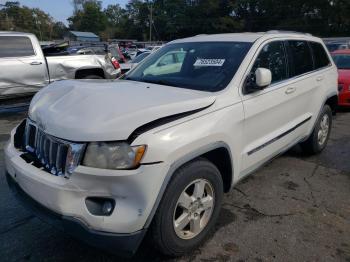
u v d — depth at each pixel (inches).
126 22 3959.2
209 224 124.2
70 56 362.0
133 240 99.3
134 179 96.5
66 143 101.4
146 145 98.3
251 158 142.6
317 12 2385.6
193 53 156.5
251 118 136.8
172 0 3449.8
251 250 122.8
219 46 154.9
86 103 111.3
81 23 4377.5
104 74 387.5
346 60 405.7
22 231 132.5
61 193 99.6
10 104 333.1
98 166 97.0
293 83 168.4
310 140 204.7
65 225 100.8
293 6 2524.6
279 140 161.3
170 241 109.3
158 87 134.0
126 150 97.3
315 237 131.3
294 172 191.0
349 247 125.9
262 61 150.5
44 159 110.6
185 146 106.3
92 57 378.0
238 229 135.0
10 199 157.2
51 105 117.6
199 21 3240.7
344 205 156.3
